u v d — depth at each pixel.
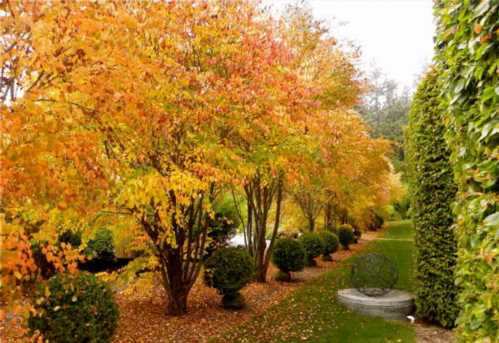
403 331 6.49
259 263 10.89
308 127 6.70
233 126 5.77
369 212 20.55
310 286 10.43
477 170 2.40
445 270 6.69
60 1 3.08
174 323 7.16
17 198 3.09
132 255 10.34
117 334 6.55
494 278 2.02
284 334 6.58
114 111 3.77
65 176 3.58
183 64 5.59
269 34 6.24
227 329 6.87
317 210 16.34
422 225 7.00
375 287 8.05
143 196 4.70
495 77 2.28
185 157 5.79
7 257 2.72
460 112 2.84
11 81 3.31
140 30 4.44
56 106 3.51
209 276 8.09
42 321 4.60
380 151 12.64
